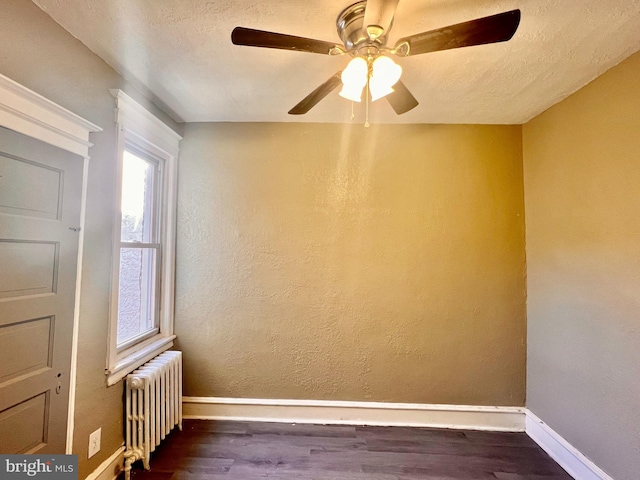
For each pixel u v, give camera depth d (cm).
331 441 235
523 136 262
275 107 242
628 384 169
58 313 154
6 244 129
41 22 144
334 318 262
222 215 266
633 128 168
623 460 171
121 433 200
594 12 141
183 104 238
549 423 228
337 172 266
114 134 192
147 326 247
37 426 143
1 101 124
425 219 263
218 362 263
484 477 200
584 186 200
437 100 225
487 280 260
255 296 264
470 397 258
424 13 144
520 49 167
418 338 260
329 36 161
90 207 175
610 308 180
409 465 210
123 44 170
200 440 234
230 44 169
